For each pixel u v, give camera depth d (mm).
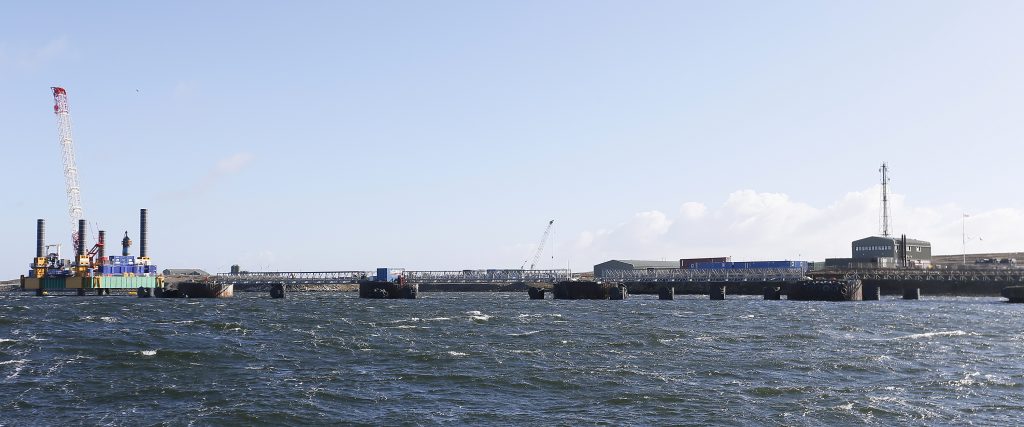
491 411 52656
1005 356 75438
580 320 117562
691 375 64938
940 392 57906
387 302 187000
